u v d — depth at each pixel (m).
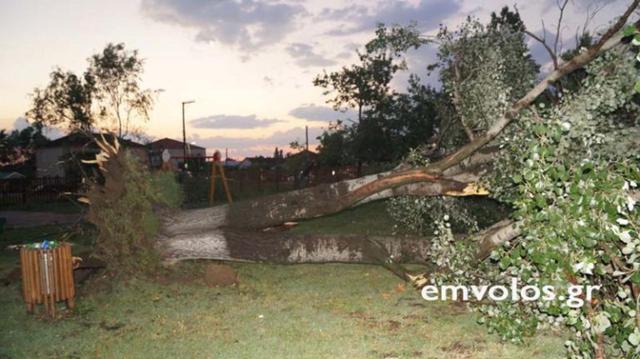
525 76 7.89
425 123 22.50
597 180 3.89
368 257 7.23
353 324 5.58
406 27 8.07
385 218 14.57
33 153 55.19
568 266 3.98
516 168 6.10
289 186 30.16
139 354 4.82
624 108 6.69
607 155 5.84
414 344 4.96
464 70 7.85
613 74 6.04
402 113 24.23
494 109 7.12
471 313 5.92
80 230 8.28
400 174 6.93
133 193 7.08
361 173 25.58
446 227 6.84
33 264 5.89
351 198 7.19
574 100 5.92
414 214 8.59
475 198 8.45
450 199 8.18
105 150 7.09
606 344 4.64
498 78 7.37
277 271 8.21
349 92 28.94
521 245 4.38
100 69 32.84
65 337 5.30
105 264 7.32
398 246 7.23
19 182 25.97
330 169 28.81
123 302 6.45
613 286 4.38
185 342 5.10
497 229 6.21
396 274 7.11
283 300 6.57
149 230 7.16
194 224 7.57
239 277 7.71
